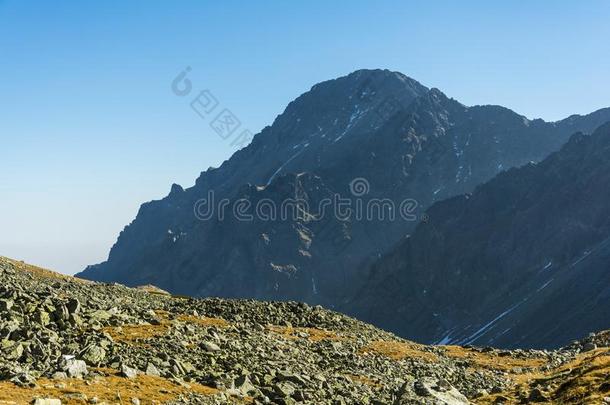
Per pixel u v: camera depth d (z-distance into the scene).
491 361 64.31
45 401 21.94
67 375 26.88
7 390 23.05
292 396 32.34
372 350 59.88
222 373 33.91
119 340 36.50
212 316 62.66
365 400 35.47
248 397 30.81
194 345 39.16
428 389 36.25
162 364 32.66
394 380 45.81
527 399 36.94
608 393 31.95
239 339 46.28
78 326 37.84
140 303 63.44
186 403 26.70
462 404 35.56
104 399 24.58
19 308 36.62
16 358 28.16
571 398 33.78
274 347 47.00
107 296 64.31
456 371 54.50
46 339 31.81
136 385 27.81
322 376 39.12
